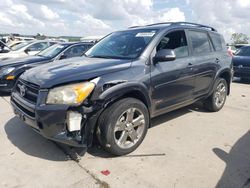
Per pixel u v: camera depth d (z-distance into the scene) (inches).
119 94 127.9
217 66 204.7
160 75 149.9
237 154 140.3
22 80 141.4
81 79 119.6
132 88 133.3
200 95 192.5
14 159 129.5
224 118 202.5
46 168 121.9
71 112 115.4
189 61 174.1
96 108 120.7
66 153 136.5
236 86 364.2
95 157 132.8
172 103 165.5
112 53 161.3
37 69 145.4
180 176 117.3
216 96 214.7
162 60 144.0
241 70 373.7
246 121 197.3
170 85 158.7
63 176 115.6
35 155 133.9
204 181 114.0
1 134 159.2
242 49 411.2
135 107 135.0
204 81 193.0
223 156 137.6
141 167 124.2
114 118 125.6
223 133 170.6
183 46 174.6
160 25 173.8
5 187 107.2
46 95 118.3
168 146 148.0
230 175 119.0
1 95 266.1
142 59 144.2
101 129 125.4
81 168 122.3
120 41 168.7
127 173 118.7
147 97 143.6
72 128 116.3
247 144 153.7
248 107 241.6
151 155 136.3
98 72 126.1
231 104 251.8
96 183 110.9
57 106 115.0
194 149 145.2
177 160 132.0
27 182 111.0
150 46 150.0
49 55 290.5
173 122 188.9
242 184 112.3
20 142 148.4
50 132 117.1
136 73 137.3
